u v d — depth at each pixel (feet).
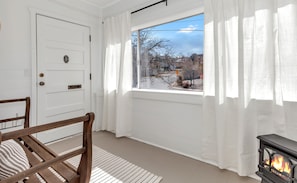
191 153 7.38
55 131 9.02
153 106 8.55
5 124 7.35
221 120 6.04
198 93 7.20
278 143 4.14
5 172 2.78
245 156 5.61
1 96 7.14
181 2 7.23
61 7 8.87
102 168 6.40
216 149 6.45
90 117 3.48
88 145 3.54
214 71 6.23
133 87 9.78
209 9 6.23
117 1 9.58
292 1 4.72
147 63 9.21
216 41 6.04
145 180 5.68
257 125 5.49
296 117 4.85
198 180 5.68
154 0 8.09
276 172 4.25
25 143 4.95
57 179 3.53
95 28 10.48
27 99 7.27
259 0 5.26
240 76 5.57
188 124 7.38
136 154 7.61
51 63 8.63
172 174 6.04
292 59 4.80
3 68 7.16
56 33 8.74
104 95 10.35
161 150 8.02
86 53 10.12
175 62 8.17
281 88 5.02
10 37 7.28
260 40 5.29
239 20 5.53
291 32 4.76
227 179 5.72
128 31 8.81
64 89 9.22
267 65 5.26
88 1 9.64
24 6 7.61
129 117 9.45
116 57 9.49
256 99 5.46
